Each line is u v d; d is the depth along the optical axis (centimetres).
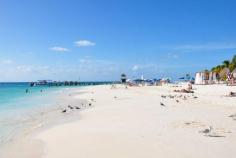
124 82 14588
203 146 1181
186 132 1460
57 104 3597
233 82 7062
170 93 5044
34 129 1775
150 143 1246
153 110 2502
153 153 1099
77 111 2716
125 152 1130
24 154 1209
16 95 6025
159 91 5947
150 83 11669
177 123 1734
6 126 1895
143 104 3128
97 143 1298
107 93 5916
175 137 1348
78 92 7081
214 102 3088
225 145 1195
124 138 1365
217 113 2194
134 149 1164
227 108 2538
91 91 7275
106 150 1175
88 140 1367
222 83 8444
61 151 1212
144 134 1435
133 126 1686
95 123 1888
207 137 1341
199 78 9831
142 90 6681
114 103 3450
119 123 1830
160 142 1258
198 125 1655
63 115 2441
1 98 4928
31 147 1316
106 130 1595
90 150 1191
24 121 2111
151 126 1659
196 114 2150
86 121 2014
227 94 4225
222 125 1645
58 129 1730
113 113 2400
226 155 1059
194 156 1050
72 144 1314
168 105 2917
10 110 2881
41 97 5216
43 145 1342
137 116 2139
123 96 4741
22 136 1562
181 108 2608
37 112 2688
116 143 1275
